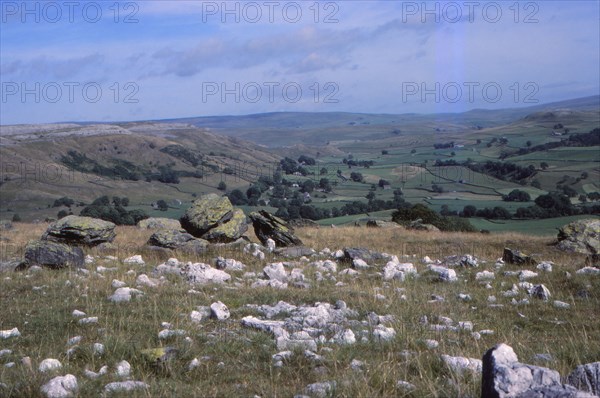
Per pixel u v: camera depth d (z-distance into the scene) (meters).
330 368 8.73
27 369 8.36
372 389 7.56
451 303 15.13
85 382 7.83
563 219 107.50
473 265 22.80
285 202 159.00
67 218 27.98
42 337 10.66
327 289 16.72
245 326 11.52
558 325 13.08
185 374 8.54
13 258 22.53
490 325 12.85
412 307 14.30
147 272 19.53
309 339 10.29
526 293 16.91
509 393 5.50
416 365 8.80
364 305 14.10
